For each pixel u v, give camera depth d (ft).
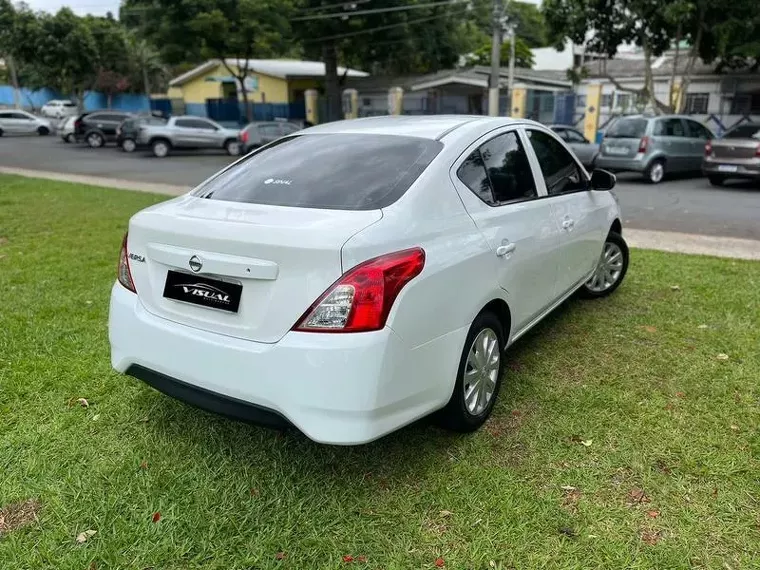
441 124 11.77
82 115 91.30
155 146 77.87
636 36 69.46
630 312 16.69
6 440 10.55
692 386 12.38
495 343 11.09
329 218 8.78
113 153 81.87
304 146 11.71
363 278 8.14
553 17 69.46
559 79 109.81
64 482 9.46
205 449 10.34
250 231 8.46
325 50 96.84
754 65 71.92
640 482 9.42
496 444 10.46
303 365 8.14
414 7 93.04
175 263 9.09
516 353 14.10
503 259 10.82
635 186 47.32
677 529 8.43
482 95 106.63
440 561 7.94
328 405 8.18
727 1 61.11
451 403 10.08
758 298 17.70
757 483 9.34
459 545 8.21
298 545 8.24
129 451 10.28
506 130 12.45
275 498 9.14
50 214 32.09
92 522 8.63
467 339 10.03
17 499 9.08
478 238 10.19
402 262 8.52
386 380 8.38
